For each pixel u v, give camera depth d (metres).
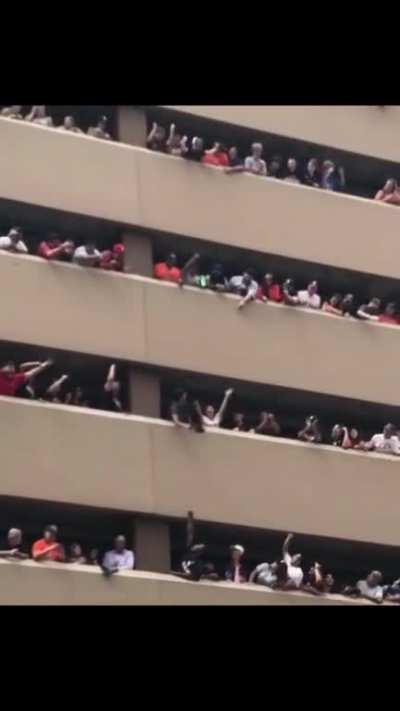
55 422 39.62
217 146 43.28
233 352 41.94
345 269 44.09
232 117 43.88
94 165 41.81
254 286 42.50
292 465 41.62
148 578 39.12
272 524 41.09
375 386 43.31
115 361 40.91
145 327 41.25
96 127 42.41
